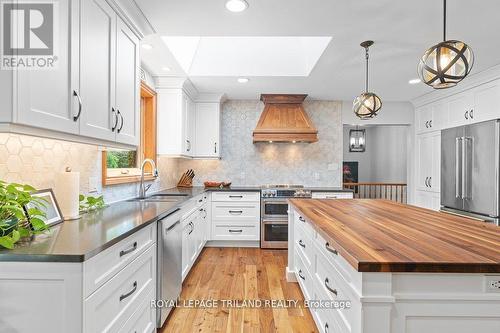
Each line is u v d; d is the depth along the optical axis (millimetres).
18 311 1171
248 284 3125
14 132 1177
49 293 1171
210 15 2230
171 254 2367
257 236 4504
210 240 4516
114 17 1915
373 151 9797
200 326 2324
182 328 2291
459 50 1670
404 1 2066
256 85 4188
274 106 4789
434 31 2525
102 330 1327
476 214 3590
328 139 5195
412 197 5297
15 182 1593
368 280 1134
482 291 1157
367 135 10195
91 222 1792
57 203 1816
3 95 1113
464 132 3820
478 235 1544
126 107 2107
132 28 2195
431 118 4766
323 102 5203
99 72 1732
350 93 4660
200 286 3070
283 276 3352
